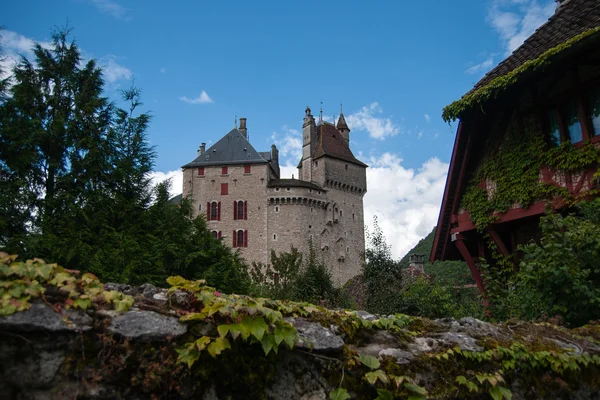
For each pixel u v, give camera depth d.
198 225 26.09
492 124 10.54
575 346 4.02
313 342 2.88
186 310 2.71
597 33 7.41
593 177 8.23
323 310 3.34
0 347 2.16
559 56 8.02
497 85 8.95
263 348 2.59
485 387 3.28
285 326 2.72
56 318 2.28
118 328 2.39
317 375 2.87
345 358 2.96
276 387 2.74
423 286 13.23
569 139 8.95
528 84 9.48
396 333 3.48
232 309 2.63
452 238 11.45
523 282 6.07
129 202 22.17
